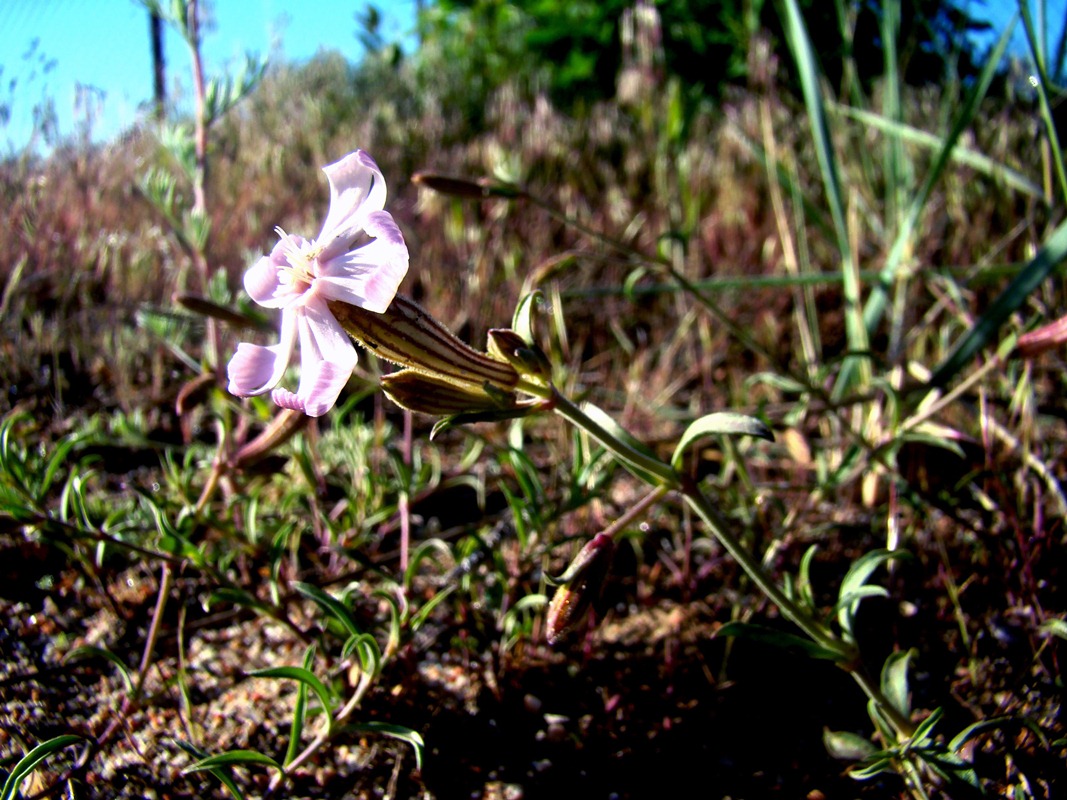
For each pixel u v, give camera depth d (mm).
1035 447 209
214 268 298
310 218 339
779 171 286
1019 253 286
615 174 413
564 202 379
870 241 322
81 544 183
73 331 266
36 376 246
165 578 166
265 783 152
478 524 221
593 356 311
